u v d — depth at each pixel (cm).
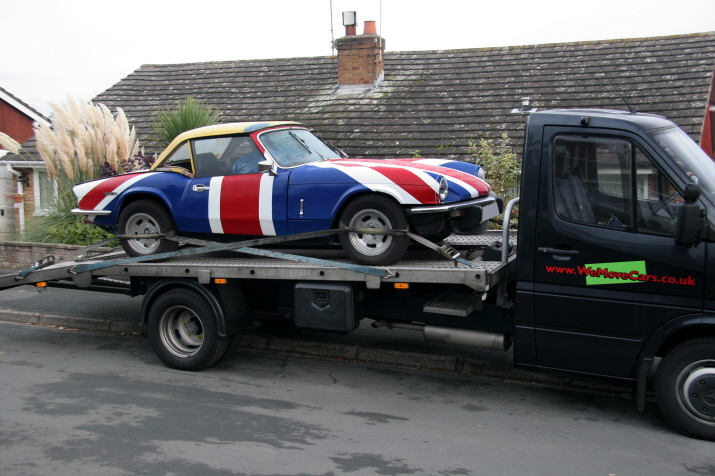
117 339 747
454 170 591
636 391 481
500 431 477
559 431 479
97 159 1210
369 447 442
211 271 589
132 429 468
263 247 661
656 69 1333
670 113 1187
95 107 1225
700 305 452
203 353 606
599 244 477
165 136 1223
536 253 499
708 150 1186
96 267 649
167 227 637
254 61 1780
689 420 461
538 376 602
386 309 588
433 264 541
